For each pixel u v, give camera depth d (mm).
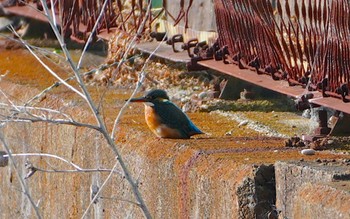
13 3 21109
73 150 13453
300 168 9219
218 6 13477
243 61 13039
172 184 10938
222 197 9953
